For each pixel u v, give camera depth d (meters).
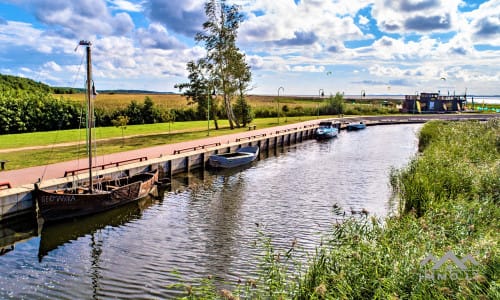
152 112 61.47
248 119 58.78
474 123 41.50
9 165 25.55
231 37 52.94
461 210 11.69
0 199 17.56
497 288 6.23
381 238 9.17
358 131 65.19
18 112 46.94
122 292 11.87
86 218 19.03
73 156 29.58
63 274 13.20
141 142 39.09
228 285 11.85
